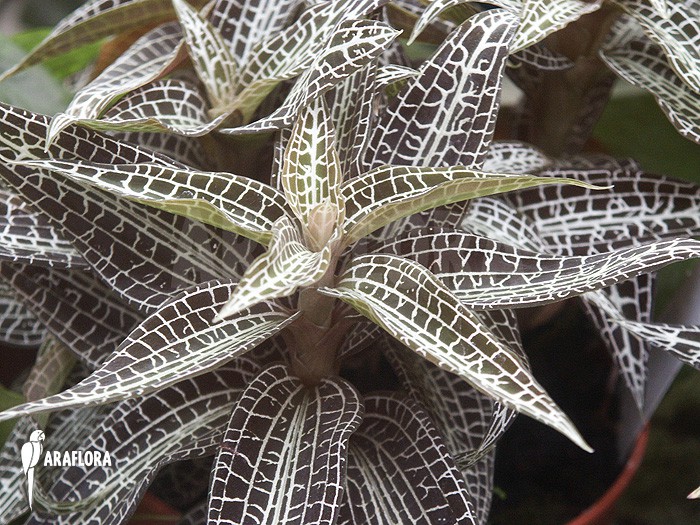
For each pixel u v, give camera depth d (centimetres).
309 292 23
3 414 18
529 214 31
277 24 31
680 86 30
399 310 21
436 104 25
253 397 24
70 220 24
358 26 23
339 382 25
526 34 25
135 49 30
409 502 24
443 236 24
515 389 18
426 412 25
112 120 24
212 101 28
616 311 28
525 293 22
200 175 22
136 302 24
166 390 26
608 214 30
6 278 28
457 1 24
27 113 23
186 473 31
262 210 23
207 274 25
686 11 28
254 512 21
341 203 22
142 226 25
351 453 25
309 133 23
